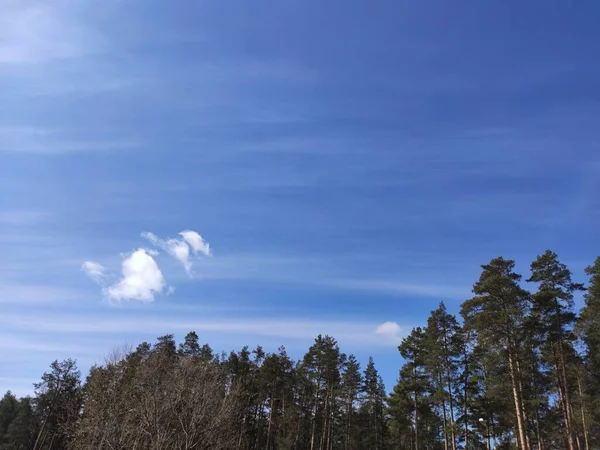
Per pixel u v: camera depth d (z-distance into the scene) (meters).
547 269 33.44
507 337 30.39
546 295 31.73
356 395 58.84
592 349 33.78
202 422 32.06
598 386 35.06
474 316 31.77
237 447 40.22
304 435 56.50
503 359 30.33
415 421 41.31
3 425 66.44
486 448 42.84
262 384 49.69
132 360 41.12
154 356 37.84
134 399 33.09
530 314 32.38
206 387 33.25
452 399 38.06
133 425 31.77
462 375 39.41
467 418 38.56
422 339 41.88
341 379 55.72
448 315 39.44
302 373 53.78
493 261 32.53
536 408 35.72
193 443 30.78
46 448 55.97
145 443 30.41
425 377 41.34
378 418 65.31
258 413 54.91
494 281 31.00
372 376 62.66
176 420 31.83
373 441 62.19
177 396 32.25
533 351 33.88
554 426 37.91
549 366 36.28
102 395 33.91
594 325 31.75
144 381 33.94
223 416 32.62
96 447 31.17
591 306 32.62
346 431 58.81
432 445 53.78
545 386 36.31
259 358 55.91
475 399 38.94
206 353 53.47
